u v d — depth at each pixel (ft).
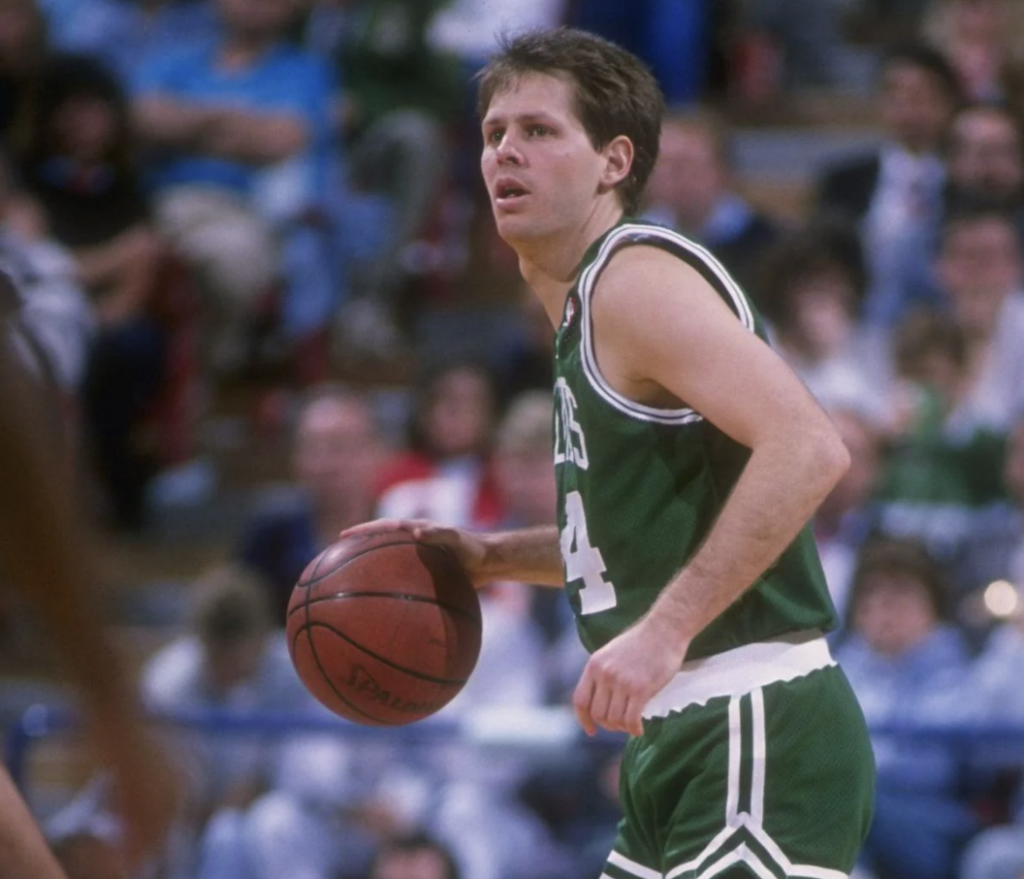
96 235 84.07
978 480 66.85
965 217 73.15
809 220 81.00
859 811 29.04
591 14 105.50
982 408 70.90
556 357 29.81
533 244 29.78
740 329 27.30
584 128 29.55
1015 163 81.46
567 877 55.62
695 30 112.88
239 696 58.29
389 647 31.04
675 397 28.58
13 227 76.95
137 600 79.36
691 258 28.30
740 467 28.68
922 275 80.23
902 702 55.57
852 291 74.28
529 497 64.75
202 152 91.81
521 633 60.75
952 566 61.11
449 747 54.29
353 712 31.68
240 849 53.72
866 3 128.36
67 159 84.17
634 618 28.99
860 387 70.13
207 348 89.35
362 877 55.57
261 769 55.21
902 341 70.59
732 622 28.91
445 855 53.98
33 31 87.97
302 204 91.81
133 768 12.90
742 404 26.71
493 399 80.07
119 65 98.53
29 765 52.21
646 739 29.53
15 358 13.38
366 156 95.55
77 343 76.64
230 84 92.99
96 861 34.40
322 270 93.15
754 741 28.32
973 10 97.19
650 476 28.66
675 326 27.25
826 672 29.32
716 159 80.53
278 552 68.39
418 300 99.45
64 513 12.85
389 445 86.74
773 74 120.88
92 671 12.79
